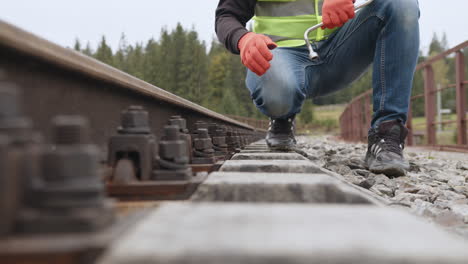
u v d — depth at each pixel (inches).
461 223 84.8
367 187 120.0
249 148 198.5
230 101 2903.5
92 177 35.8
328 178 63.1
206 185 58.5
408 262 26.6
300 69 160.6
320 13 163.2
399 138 138.9
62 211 33.5
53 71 61.4
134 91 96.6
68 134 36.1
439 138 746.8
